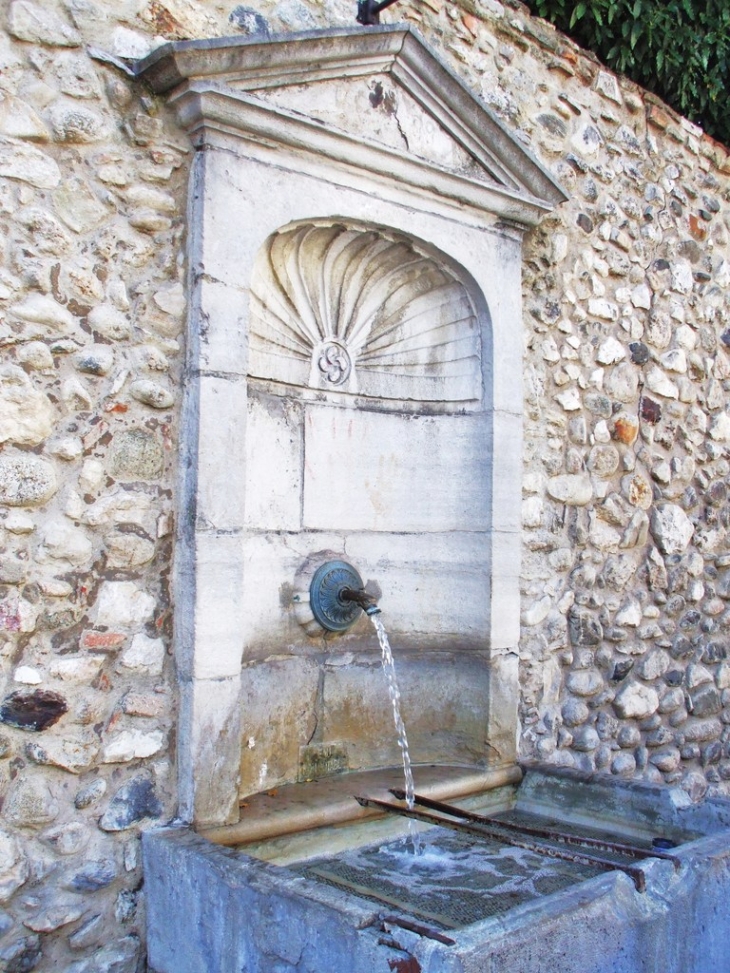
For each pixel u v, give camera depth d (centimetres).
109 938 229
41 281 225
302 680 302
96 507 233
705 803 276
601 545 364
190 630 242
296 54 258
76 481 230
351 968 174
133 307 241
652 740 379
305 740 303
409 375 333
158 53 236
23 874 217
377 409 327
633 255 383
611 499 369
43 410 225
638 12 376
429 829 298
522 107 347
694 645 399
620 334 376
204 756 243
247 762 283
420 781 304
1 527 217
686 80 410
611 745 364
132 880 233
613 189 378
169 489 246
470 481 331
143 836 233
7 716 217
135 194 242
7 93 223
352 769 314
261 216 262
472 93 300
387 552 329
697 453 404
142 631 240
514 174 323
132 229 242
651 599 382
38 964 218
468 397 333
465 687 329
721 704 409
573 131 364
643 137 393
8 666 218
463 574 331
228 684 248
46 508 225
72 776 227
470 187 312
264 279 287
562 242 356
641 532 378
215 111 246
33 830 220
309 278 301
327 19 291
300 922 185
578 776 311
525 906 188
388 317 328
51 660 224
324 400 312
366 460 324
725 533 417
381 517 328
